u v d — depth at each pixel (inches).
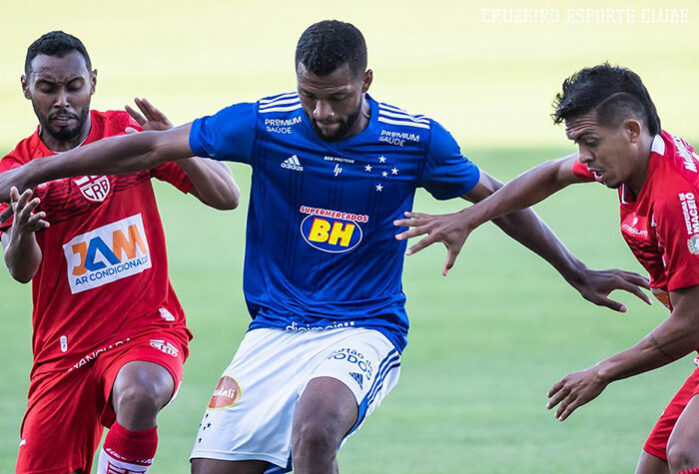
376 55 4242.1
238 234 2182.6
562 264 749.3
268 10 5103.3
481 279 1870.1
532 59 4055.1
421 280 1871.3
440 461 1010.1
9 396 1246.3
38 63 741.3
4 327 1572.3
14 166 759.7
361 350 672.4
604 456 1015.0
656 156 640.4
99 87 3700.8
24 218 684.1
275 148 676.1
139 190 770.2
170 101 3437.5
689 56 3860.7
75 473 774.5
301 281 700.7
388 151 676.1
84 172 676.7
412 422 1153.4
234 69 3986.2
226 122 674.2
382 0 5236.2
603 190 2497.5
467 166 695.7
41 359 770.8
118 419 719.1
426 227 669.3
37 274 764.6
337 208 684.1
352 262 693.3
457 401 1232.2
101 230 757.9
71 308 758.5
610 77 639.8
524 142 2896.2
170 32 4712.1
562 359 1389.0
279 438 689.0
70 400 761.0
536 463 997.2
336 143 672.4
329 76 627.2
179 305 795.4
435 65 4023.1
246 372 698.2
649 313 1624.0
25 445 765.9
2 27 4766.2
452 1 5157.5
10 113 3415.4
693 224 628.4
